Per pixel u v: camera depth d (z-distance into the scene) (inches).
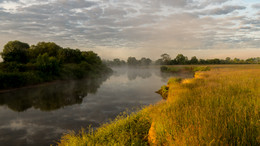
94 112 427.5
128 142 174.6
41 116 402.3
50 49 1964.8
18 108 479.2
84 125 334.6
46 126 335.3
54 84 1068.5
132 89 843.4
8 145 257.1
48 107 487.8
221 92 277.9
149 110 269.6
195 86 464.8
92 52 2746.1
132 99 583.8
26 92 749.3
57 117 392.2
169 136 141.2
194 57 5068.9
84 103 532.7
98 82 1226.0
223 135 115.4
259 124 124.4
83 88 893.8
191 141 112.9
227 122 136.7
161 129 159.2
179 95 326.0
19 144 260.2
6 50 1498.5
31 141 269.9
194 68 2581.2
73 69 1525.6
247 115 150.4
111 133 208.5
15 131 313.0
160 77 1640.0
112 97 628.7
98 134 209.2
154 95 659.4
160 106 259.6
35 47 1909.4
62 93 728.3
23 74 926.4
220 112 160.1
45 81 1102.4
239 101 206.1
